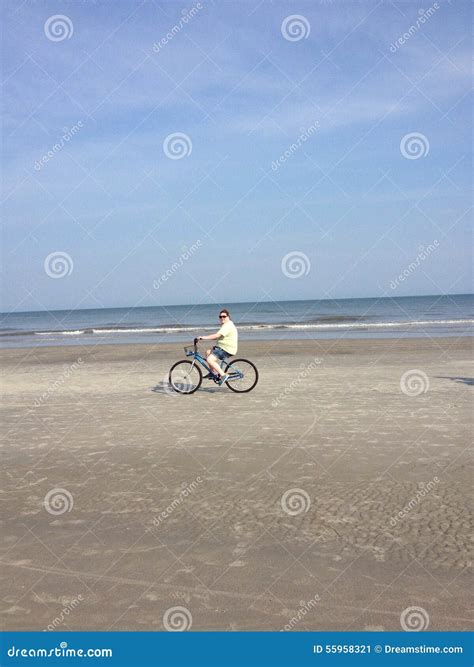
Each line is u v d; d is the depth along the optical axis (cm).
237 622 436
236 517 630
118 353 2667
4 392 1578
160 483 750
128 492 720
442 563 514
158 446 930
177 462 839
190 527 607
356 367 1903
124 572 512
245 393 1426
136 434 1017
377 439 934
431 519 611
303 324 4966
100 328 5744
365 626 429
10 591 485
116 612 452
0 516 652
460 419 1065
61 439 1000
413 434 959
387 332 3691
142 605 461
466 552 533
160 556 541
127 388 1563
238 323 5531
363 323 4903
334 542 561
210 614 446
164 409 1241
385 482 729
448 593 466
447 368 1836
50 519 639
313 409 1193
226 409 1220
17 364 2359
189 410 1220
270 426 1045
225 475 774
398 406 1204
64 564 530
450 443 898
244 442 937
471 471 762
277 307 10975
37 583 497
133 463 841
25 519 641
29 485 758
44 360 2481
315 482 737
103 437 1004
